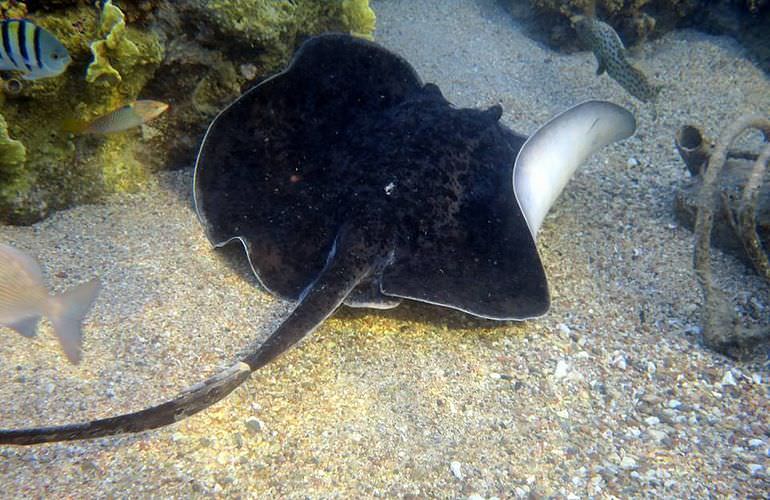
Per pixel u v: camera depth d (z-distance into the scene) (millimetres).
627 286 1704
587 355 1510
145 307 1448
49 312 1061
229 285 1568
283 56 1890
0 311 1043
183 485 1117
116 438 1166
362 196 1615
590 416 1370
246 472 1171
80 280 1473
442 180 1644
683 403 1397
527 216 1488
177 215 1734
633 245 1832
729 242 1759
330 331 1515
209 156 1695
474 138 1745
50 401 1194
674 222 1907
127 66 1588
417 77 1970
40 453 1115
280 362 1406
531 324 1584
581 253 1802
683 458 1283
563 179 1647
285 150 1744
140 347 1353
